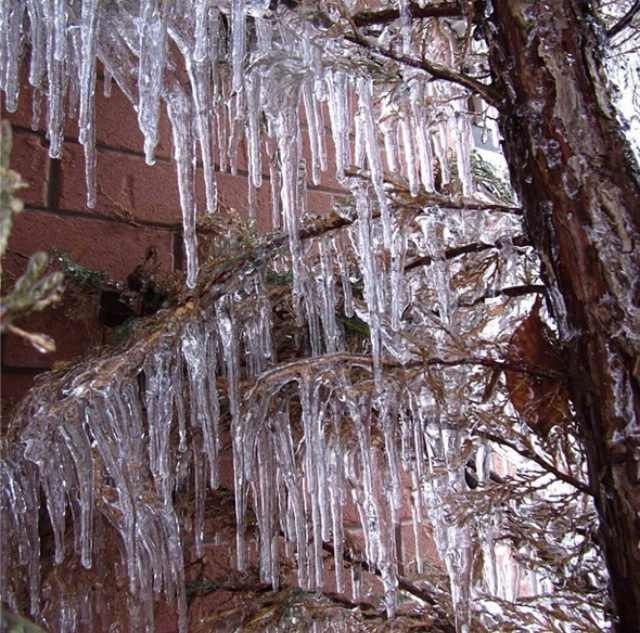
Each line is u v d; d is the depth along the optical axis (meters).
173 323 0.74
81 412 0.70
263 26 0.74
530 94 0.66
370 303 0.73
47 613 0.77
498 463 0.97
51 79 0.74
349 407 0.75
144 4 0.70
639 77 0.78
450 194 0.80
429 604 0.82
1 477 0.69
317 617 0.78
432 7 0.72
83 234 0.95
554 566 0.74
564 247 0.64
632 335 0.62
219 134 0.84
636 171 0.65
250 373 0.79
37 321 0.90
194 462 0.83
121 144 0.99
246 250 0.78
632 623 0.62
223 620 0.80
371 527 0.76
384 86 0.75
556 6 0.66
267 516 0.78
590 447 0.64
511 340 0.71
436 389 0.72
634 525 0.61
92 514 0.72
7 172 0.39
